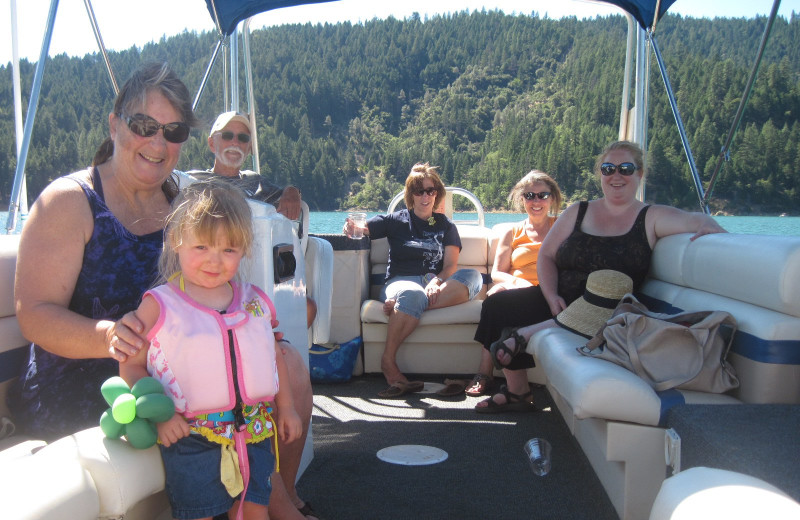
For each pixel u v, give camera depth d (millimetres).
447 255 4582
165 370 1424
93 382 1737
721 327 2303
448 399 3850
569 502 2381
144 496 1302
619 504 2131
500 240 4574
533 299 3559
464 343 4332
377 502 2389
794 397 2023
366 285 4707
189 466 1396
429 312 4254
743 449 1498
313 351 4246
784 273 1994
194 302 1480
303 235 3090
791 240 2090
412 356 4367
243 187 3844
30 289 1656
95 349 1541
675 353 2174
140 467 1292
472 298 4430
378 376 4453
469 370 4352
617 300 2873
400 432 3215
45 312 1604
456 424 3338
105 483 1202
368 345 4441
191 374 1429
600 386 1993
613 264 3268
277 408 1694
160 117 1796
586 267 3322
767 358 2016
